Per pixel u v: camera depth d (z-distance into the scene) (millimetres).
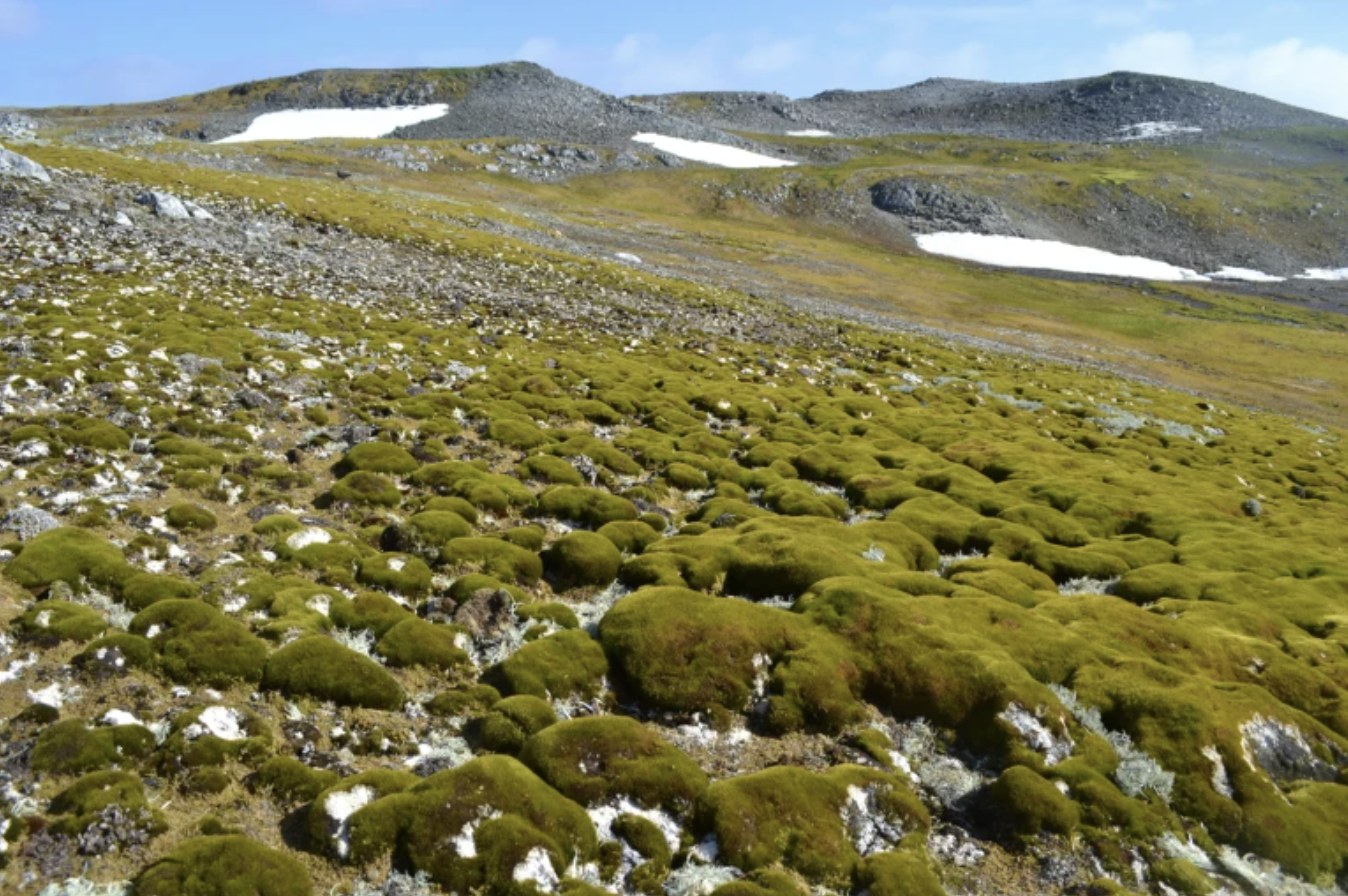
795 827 12367
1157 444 50875
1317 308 158500
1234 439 56188
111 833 9984
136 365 26516
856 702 15844
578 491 23734
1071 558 25656
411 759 12539
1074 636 18484
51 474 18469
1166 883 12727
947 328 99250
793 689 15609
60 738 10938
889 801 13203
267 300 40500
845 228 197000
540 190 181500
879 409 44594
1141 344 107125
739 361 52219
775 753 14547
